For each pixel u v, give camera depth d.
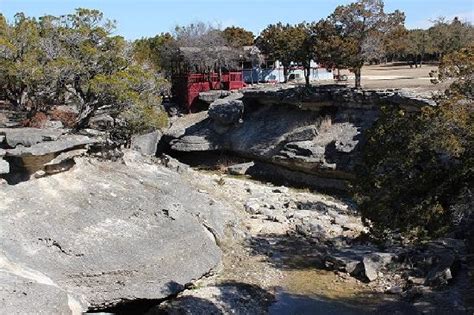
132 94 29.41
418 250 23.62
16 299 14.41
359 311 20.16
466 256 22.42
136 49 35.59
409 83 46.88
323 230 28.80
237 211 31.73
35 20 29.66
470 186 16.19
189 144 47.47
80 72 28.42
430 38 76.81
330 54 43.62
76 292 17.53
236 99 49.44
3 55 26.45
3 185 20.28
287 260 25.22
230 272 23.38
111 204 21.77
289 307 20.67
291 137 41.88
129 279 18.80
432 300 19.97
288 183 41.09
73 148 22.56
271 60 64.88
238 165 44.88
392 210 17.66
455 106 17.05
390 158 17.86
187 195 27.59
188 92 56.94
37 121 27.72
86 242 19.08
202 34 64.75
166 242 20.91
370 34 43.84
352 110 40.41
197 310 19.30
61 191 21.45
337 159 38.03
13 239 17.88
